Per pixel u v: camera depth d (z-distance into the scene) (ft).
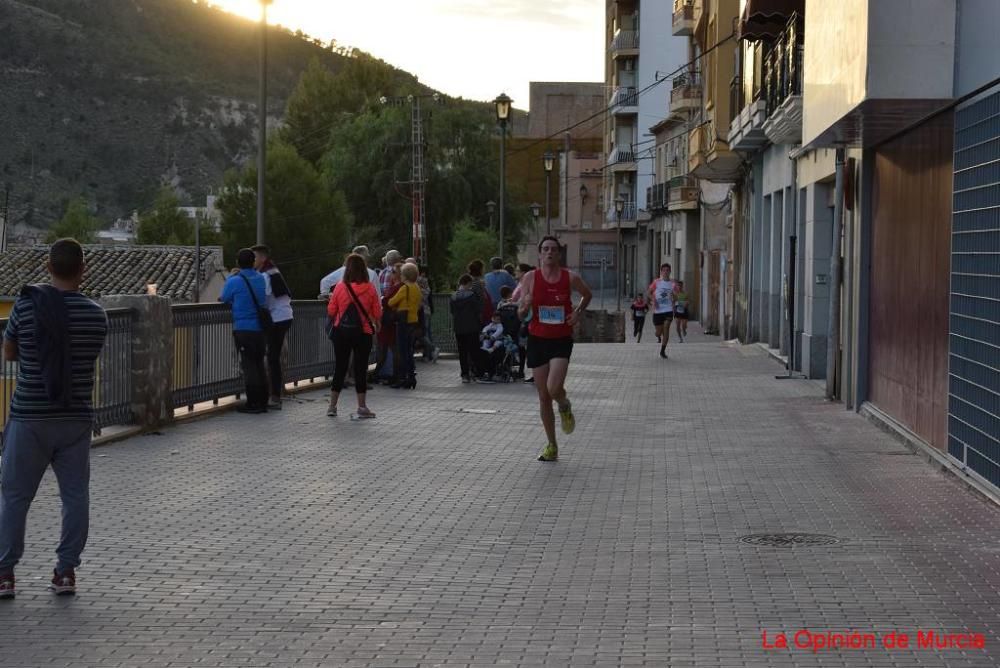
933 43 38.06
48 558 26.55
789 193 85.76
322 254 255.91
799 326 78.64
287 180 260.42
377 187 247.29
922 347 42.47
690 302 192.24
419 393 64.80
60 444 23.66
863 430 48.34
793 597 23.71
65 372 23.47
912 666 19.40
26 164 573.74
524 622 22.04
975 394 35.14
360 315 52.26
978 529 29.81
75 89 635.66
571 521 31.22
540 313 40.70
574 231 325.01
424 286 85.46
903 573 25.55
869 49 38.29
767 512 32.24
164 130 645.92
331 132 276.21
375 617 22.39
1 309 172.65
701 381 71.15
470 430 49.03
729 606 23.06
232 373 56.34
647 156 262.06
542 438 46.85
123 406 45.88
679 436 47.26
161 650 20.36
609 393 64.39
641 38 263.29
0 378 37.65
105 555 26.94
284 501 33.53
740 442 45.50
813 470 38.91
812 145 52.90
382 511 32.35
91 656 20.02
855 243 54.44
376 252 242.99
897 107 39.47
